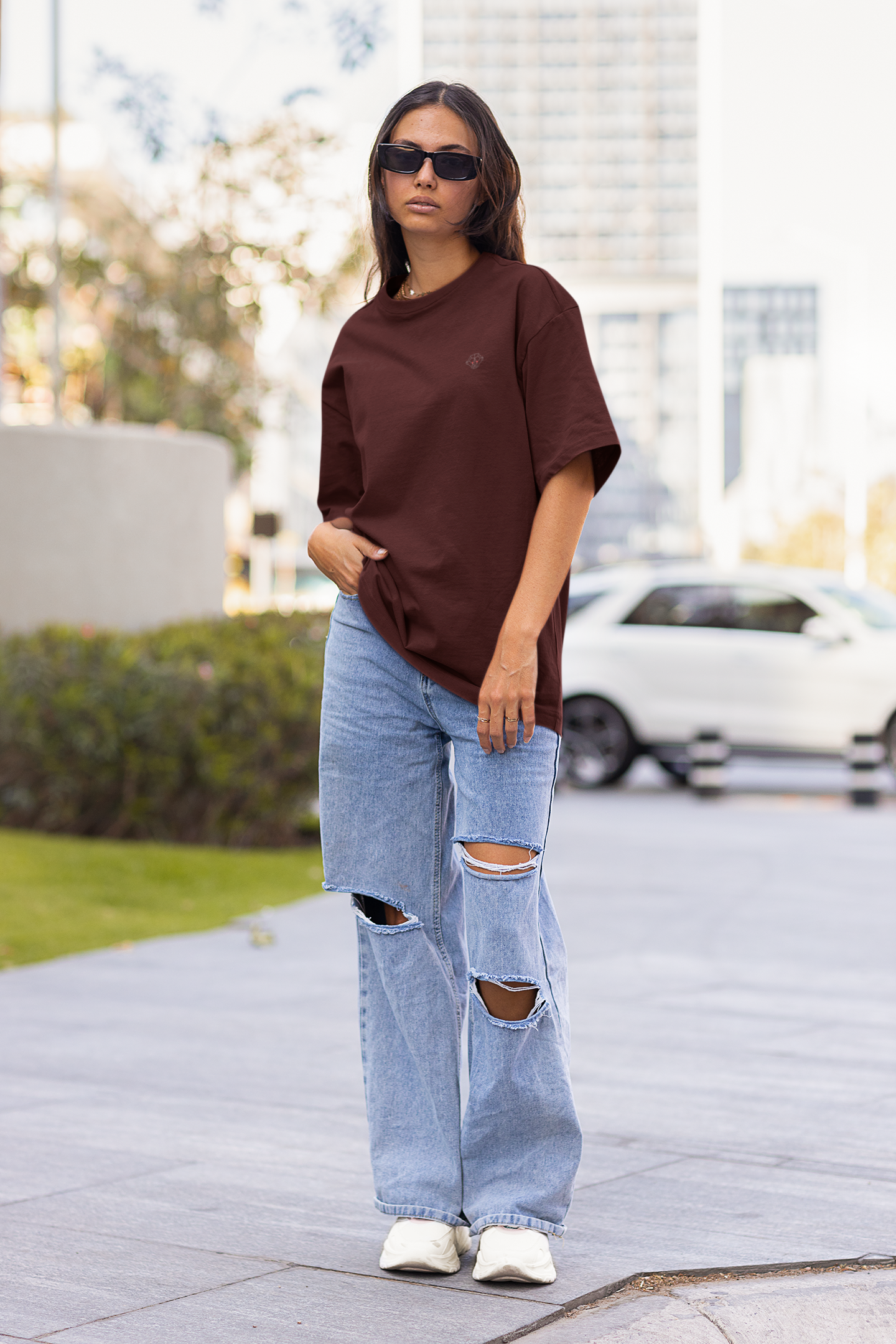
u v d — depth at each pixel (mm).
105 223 19172
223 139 16438
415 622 2979
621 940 7254
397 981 3115
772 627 14539
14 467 11445
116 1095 4465
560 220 192125
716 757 14297
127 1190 3586
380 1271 3057
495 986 2986
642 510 189125
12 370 22828
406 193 3014
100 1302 2885
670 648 14680
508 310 2949
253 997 5898
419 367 2990
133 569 11805
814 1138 4043
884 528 59531
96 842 9641
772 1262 3082
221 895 8484
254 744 9742
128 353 18906
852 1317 2811
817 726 14219
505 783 2941
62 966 6527
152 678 9719
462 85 3076
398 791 3072
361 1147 3943
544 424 2912
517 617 2891
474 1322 2779
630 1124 4176
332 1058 4918
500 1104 3002
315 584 53625
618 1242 3223
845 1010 5691
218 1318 2803
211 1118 4227
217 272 17688
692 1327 2768
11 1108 4328
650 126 191375
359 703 3057
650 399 190625
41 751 9906
